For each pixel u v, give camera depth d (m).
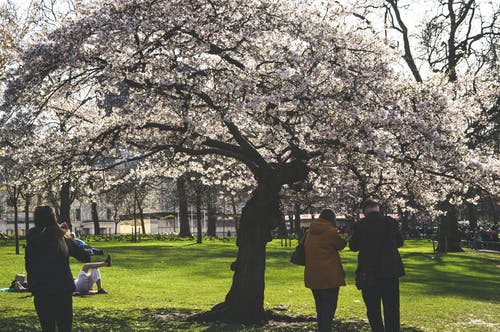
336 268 9.97
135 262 29.47
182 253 36.41
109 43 12.32
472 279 26.27
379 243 9.53
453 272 29.31
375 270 9.50
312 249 10.05
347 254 39.22
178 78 12.41
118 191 62.00
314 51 12.77
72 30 12.27
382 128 13.16
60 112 15.98
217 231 107.81
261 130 13.85
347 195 17.92
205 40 12.73
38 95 13.42
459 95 16.16
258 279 13.33
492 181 14.54
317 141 13.19
